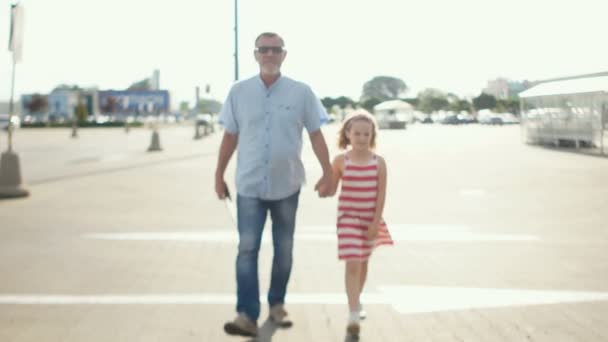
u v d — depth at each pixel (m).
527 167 19.12
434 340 4.54
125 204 11.82
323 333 4.72
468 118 89.56
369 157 4.73
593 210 10.79
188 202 12.14
